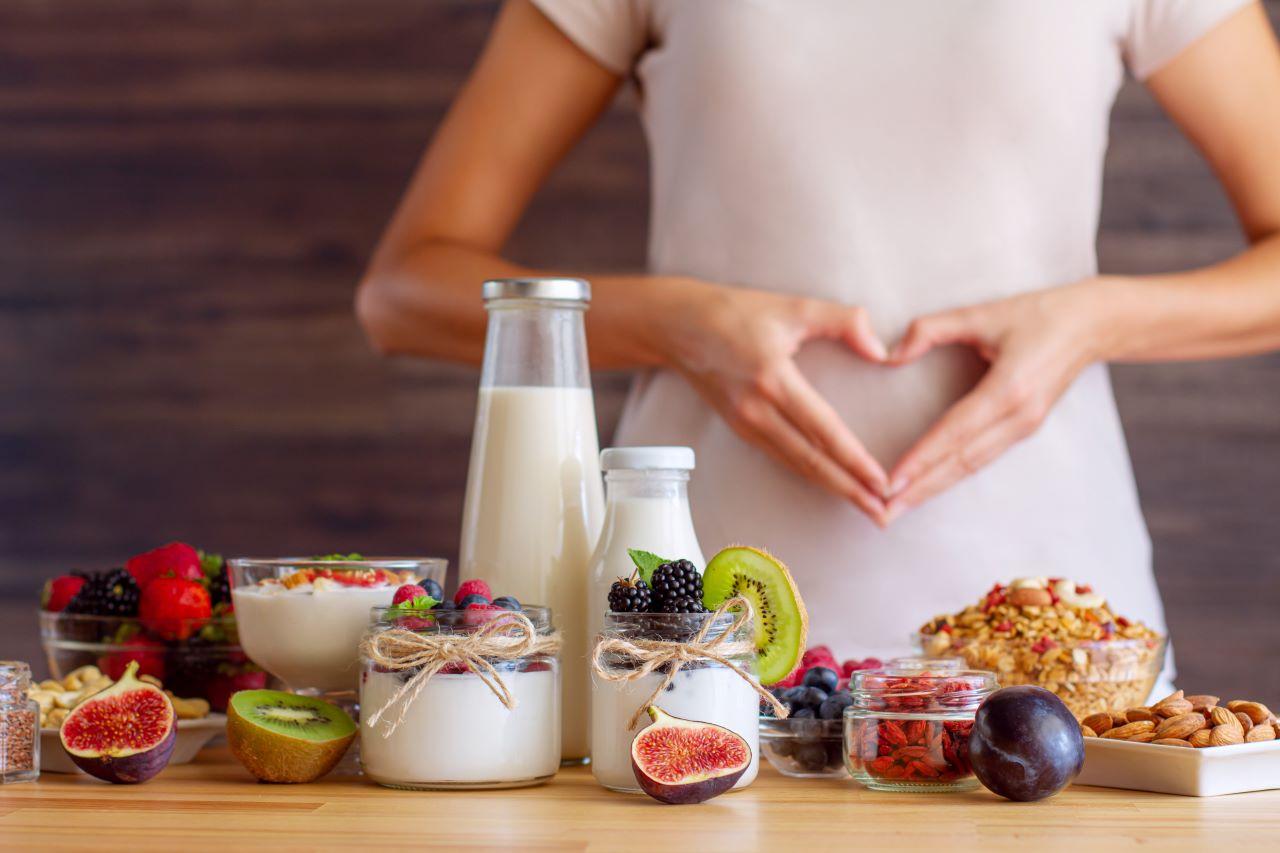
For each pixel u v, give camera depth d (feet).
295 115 11.69
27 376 11.91
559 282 3.88
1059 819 3.10
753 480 5.61
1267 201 5.79
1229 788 3.43
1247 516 10.46
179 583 4.26
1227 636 10.43
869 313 5.63
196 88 11.76
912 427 5.57
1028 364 5.19
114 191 11.87
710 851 2.76
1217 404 10.48
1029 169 5.63
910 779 3.43
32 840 2.86
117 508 11.80
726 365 5.19
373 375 11.62
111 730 3.54
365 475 11.60
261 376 11.71
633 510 3.69
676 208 5.88
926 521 5.56
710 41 5.62
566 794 3.42
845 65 5.57
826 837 2.89
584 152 11.21
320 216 11.69
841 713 3.69
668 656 3.33
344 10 11.62
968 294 5.64
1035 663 4.14
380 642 3.44
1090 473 5.77
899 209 5.62
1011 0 5.50
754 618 3.62
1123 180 10.59
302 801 3.31
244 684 4.29
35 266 11.93
